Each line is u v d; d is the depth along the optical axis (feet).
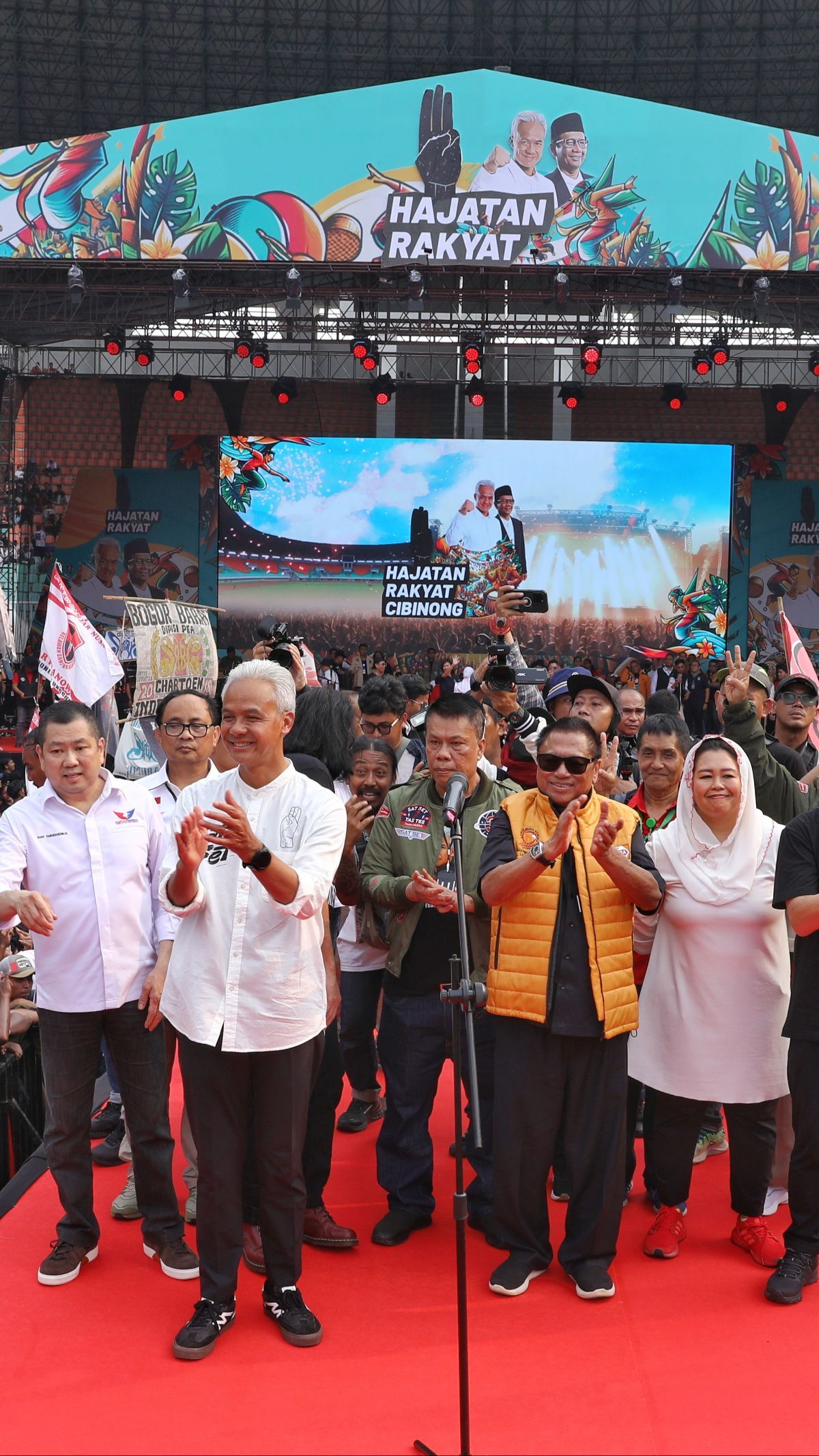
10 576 72.33
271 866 10.33
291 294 52.13
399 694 17.54
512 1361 10.88
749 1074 12.69
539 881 12.12
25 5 60.03
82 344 76.23
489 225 49.47
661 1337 11.31
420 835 13.35
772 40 61.62
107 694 19.04
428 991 13.28
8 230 50.24
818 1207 12.26
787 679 18.94
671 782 15.02
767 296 53.06
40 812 12.41
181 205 49.93
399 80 65.31
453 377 75.20
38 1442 9.65
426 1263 12.80
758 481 71.31
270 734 11.16
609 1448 9.61
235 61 63.41
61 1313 11.70
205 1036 10.93
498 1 61.11
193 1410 10.11
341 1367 10.78
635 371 74.49
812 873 12.00
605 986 11.88
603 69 64.39
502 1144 12.11
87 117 65.57
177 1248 12.52
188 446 72.84
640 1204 14.43
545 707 16.49
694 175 49.37
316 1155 13.01
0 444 73.15
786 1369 10.78
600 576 69.36
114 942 12.21
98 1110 16.26
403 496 69.56
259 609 70.23
